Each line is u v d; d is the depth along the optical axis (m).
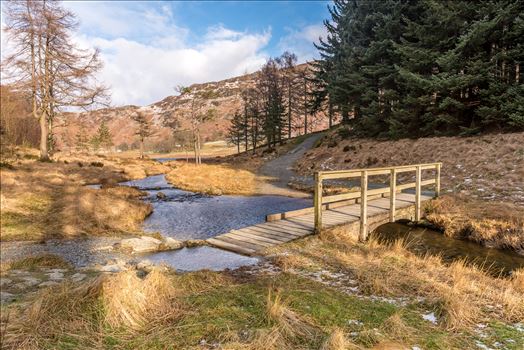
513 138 15.09
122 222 11.28
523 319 3.48
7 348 2.72
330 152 26.61
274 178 24.47
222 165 35.66
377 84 24.86
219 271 5.22
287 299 3.69
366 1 26.36
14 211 11.41
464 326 3.27
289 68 51.31
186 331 3.00
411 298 4.05
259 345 2.68
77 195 13.54
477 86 18.16
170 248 8.09
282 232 7.33
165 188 21.70
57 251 8.09
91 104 26.86
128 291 3.45
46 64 25.16
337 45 33.25
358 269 5.09
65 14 25.09
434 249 7.89
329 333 3.01
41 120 26.20
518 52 16.03
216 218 12.69
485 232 8.46
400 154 19.75
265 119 46.06
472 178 13.77
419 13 22.95
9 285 4.99
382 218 9.28
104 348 2.73
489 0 17.09
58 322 3.11
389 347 2.80
